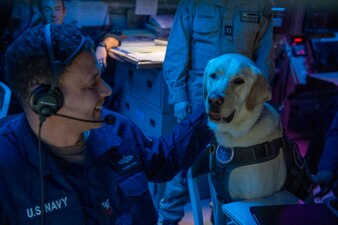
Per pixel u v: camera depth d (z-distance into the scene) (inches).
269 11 78.2
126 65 108.0
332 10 129.0
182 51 78.3
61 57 33.3
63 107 34.9
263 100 53.1
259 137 52.6
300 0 126.8
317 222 41.0
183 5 78.3
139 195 42.5
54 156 37.7
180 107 78.2
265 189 53.5
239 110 52.1
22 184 35.2
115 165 42.7
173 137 51.4
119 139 42.8
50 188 36.1
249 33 75.6
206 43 76.6
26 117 37.4
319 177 62.9
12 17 102.0
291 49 124.8
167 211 83.0
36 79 33.5
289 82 127.7
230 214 45.5
